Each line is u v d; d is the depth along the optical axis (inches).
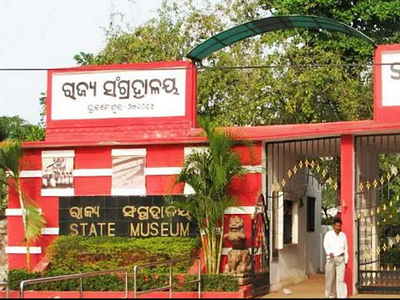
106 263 754.8
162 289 662.5
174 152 776.9
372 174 850.8
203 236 743.1
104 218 785.6
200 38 1309.1
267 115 1203.2
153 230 770.2
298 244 894.4
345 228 726.5
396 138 787.4
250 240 741.3
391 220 929.5
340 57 1235.9
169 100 803.4
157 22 1323.8
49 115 829.2
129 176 785.6
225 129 754.8
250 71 1221.7
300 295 724.0
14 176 792.3
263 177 749.3
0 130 1408.7
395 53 748.6
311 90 1162.0
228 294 689.0
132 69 815.1
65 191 799.7
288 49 1209.4
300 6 1268.5
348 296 703.7
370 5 1258.6
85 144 794.2
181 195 763.4
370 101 1203.2
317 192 1023.6
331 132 729.0
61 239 774.5
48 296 722.2
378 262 840.9
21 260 802.2
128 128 808.3
